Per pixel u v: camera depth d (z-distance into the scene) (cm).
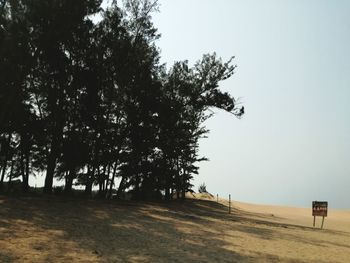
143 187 3831
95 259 1202
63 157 2877
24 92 2744
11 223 1598
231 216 3331
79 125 2942
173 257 1347
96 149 3123
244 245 1742
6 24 2484
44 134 2973
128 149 3503
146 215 2391
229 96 3625
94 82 2838
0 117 2619
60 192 3052
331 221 4606
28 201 2273
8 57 2402
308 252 1733
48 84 2802
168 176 4031
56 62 2645
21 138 3061
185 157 4628
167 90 3756
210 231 2062
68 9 2431
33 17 2377
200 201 5197
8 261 1070
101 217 2067
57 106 2830
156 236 1727
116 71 3034
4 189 3419
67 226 1691
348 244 2156
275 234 2255
